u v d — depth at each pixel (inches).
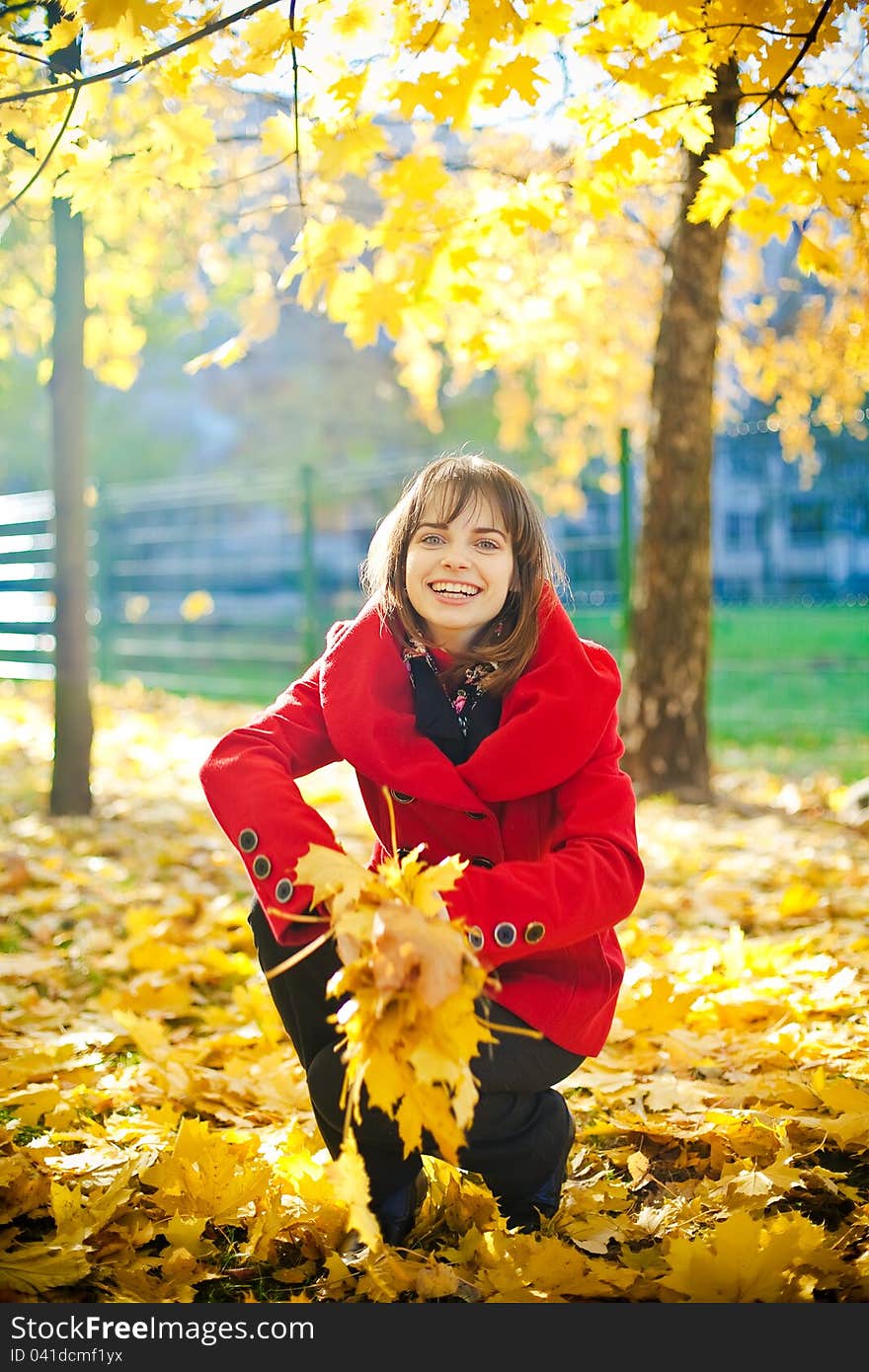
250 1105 115.0
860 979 147.8
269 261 330.6
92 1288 81.4
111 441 938.7
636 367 346.0
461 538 84.7
